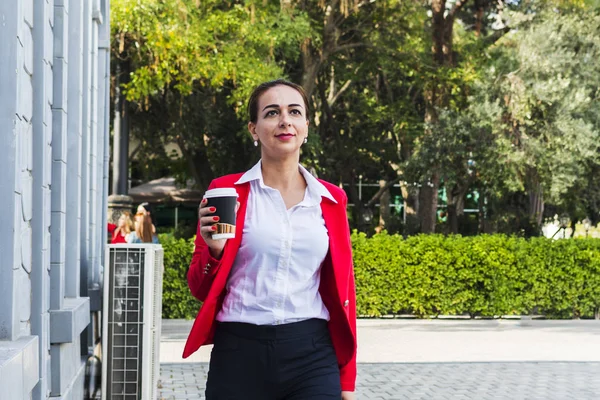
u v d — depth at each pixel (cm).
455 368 1148
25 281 450
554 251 1847
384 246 1814
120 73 2141
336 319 374
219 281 358
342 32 2572
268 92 372
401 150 3328
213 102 2638
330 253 369
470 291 1827
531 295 1836
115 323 753
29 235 466
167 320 1650
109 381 752
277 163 372
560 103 2342
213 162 2969
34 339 412
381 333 1583
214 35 2100
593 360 1233
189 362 1201
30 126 469
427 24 2833
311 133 2509
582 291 1852
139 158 3312
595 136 2317
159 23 1875
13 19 400
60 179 570
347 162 3253
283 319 362
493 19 3406
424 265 1814
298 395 364
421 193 2711
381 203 4041
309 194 372
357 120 3189
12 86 397
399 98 3019
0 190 397
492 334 1588
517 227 3425
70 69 681
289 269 365
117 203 1884
